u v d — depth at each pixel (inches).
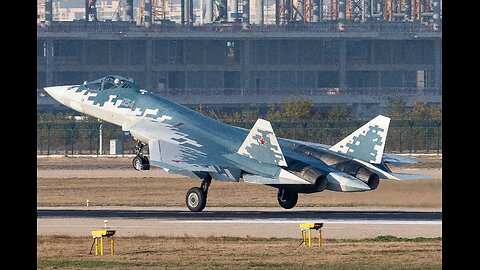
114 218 6338.6
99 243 5017.2
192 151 6560.0
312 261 4264.3
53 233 5546.3
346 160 6412.4
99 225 5935.0
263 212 6663.4
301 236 5349.4
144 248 4810.5
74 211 6855.3
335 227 5772.6
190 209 6653.5
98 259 4392.2
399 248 4726.9
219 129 6948.8
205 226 5836.6
